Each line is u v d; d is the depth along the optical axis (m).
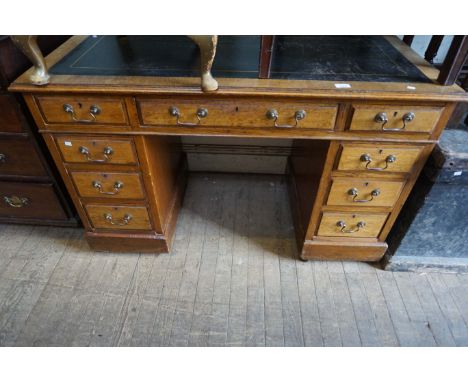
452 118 1.07
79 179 1.13
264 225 1.59
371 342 1.13
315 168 1.18
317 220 1.23
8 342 1.12
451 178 1.00
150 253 1.42
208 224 1.59
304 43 1.16
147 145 1.05
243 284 1.31
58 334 1.14
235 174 1.92
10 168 1.27
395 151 0.99
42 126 0.98
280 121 0.94
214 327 1.17
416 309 1.23
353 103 0.89
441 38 1.13
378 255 1.33
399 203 1.14
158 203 1.23
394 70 0.97
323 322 1.19
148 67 0.97
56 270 1.35
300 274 1.35
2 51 0.98
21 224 1.53
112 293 1.27
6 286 1.28
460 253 1.29
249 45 1.13
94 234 1.33
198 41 0.76
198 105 0.91
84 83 0.88
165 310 1.22
